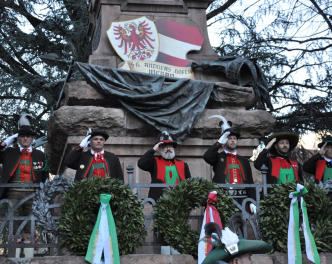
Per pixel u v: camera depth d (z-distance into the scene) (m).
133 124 9.35
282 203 6.83
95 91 9.35
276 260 6.70
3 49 15.80
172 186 6.91
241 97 9.95
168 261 6.34
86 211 6.34
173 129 9.28
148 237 7.87
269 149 7.93
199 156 9.60
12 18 15.82
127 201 6.41
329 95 15.37
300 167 8.12
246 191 7.68
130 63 9.77
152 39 10.03
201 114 9.60
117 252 6.14
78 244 6.20
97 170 7.44
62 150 10.32
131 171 6.89
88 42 16.08
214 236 3.67
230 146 7.96
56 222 6.30
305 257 6.76
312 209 6.94
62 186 6.58
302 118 15.28
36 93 15.41
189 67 10.06
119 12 10.11
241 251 3.49
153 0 10.27
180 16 10.38
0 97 15.45
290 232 6.69
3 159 7.82
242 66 10.11
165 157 7.66
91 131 7.51
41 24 16.16
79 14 16.67
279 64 15.45
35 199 6.57
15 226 7.50
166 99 9.46
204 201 6.76
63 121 9.05
